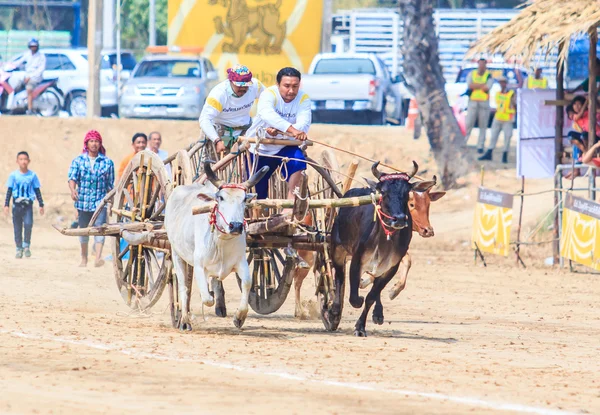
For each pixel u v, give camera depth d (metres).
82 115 74.31
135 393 18.33
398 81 77.69
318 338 26.25
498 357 24.06
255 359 22.20
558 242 49.84
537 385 20.34
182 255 26.42
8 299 33.50
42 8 107.25
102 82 74.69
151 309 32.22
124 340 24.52
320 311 29.20
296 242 27.48
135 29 111.94
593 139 49.12
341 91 72.75
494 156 70.38
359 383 19.83
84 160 43.81
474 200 63.97
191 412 17.00
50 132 68.81
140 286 30.62
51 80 74.12
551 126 52.91
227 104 28.73
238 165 28.28
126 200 31.50
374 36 97.31
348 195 27.36
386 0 130.38
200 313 31.47
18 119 69.56
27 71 73.62
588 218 45.38
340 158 67.88
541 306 36.44
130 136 68.81
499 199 48.66
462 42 97.81
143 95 70.75
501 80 68.94
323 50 74.56
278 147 27.98
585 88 52.38
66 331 25.75
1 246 52.78
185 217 26.33
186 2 72.88
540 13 48.94
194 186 27.42
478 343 26.55
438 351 24.66
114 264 31.73
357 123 74.88
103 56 75.81
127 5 111.62
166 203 27.66
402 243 26.20
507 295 39.38
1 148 67.25
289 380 19.91
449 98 75.19
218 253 25.25
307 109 28.17
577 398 19.17
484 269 48.00
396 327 29.81
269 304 30.25
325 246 27.72
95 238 44.84
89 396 18.02
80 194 43.78
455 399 18.58
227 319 30.31
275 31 72.94
